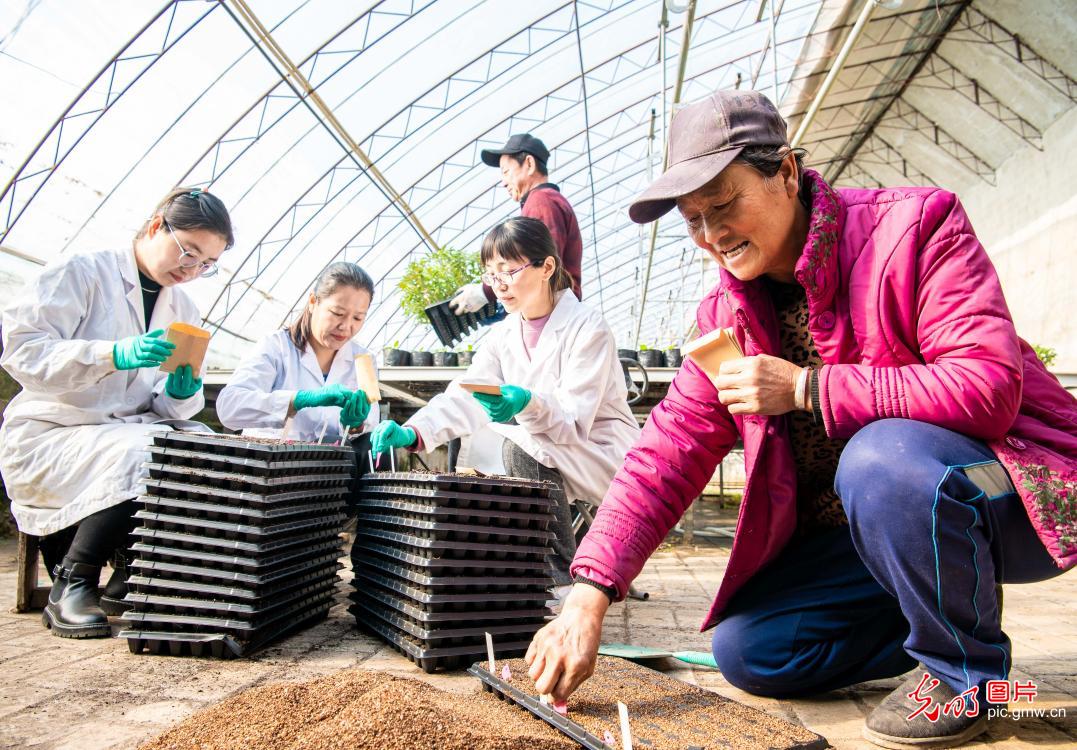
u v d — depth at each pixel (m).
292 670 1.57
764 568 1.57
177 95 6.65
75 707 1.28
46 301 2.00
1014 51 10.24
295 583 1.85
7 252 6.63
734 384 1.29
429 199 11.20
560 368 2.43
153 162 7.12
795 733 1.15
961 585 1.17
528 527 1.75
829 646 1.45
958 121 12.37
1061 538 1.12
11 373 1.99
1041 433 1.22
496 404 2.13
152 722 1.21
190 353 2.09
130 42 5.89
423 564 1.60
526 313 2.51
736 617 1.52
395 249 11.96
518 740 1.02
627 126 12.55
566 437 2.26
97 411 2.11
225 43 6.47
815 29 10.14
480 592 1.67
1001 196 12.61
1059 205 10.96
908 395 1.19
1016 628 2.20
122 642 1.78
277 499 1.67
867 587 1.45
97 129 6.41
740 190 1.24
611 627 2.20
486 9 7.80
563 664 1.20
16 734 1.14
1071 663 1.74
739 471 12.47
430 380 4.53
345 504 2.13
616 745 1.05
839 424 1.24
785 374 1.26
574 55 9.62
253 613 1.63
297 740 0.98
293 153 8.36
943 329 1.20
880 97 12.66
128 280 2.17
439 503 1.63
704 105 1.27
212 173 7.81
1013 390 1.14
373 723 1.00
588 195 14.95
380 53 7.68
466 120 9.91
